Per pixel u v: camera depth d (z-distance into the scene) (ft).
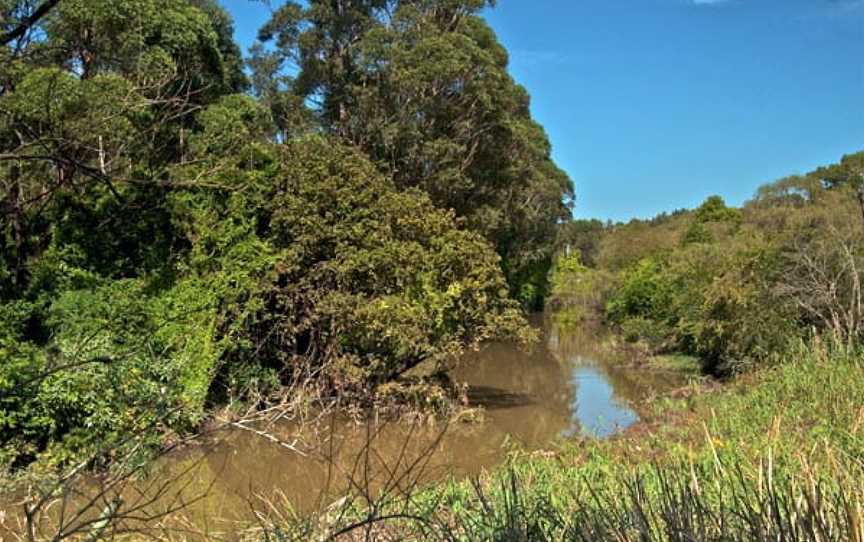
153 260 44.32
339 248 47.24
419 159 96.48
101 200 42.37
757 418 32.37
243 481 28.71
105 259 43.21
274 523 14.94
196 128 56.75
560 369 73.26
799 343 44.86
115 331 37.45
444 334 47.73
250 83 98.17
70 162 9.75
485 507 13.04
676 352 76.48
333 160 50.37
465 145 101.35
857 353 38.68
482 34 112.78
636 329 85.40
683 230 161.79
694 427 34.32
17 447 28.96
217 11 80.02
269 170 49.60
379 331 45.47
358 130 100.68
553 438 41.65
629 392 58.13
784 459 20.06
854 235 57.00
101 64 40.96
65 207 42.01
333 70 104.37
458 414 45.93
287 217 47.44
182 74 51.03
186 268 44.57
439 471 31.30
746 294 56.44
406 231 49.39
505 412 50.47
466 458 36.65
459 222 52.34
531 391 60.08
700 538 10.07
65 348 30.40
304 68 104.68
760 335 54.39
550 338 106.42
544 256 151.94
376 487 25.25
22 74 22.43
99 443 11.67
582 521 11.52
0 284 38.45
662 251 120.67
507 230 122.21
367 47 95.25
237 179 46.73
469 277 48.57
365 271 47.06
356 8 104.58
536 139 133.28
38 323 38.50
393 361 47.32
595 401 54.70
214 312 43.65
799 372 37.76
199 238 45.09
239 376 43.50
